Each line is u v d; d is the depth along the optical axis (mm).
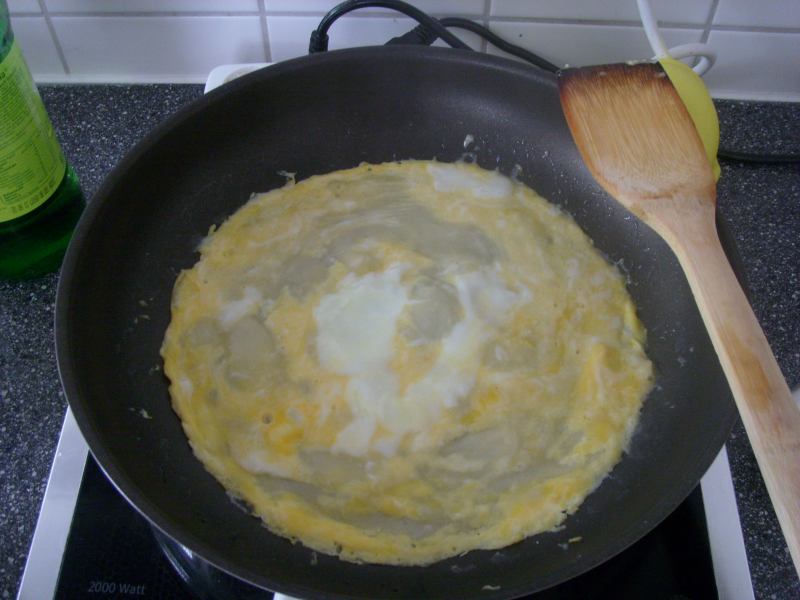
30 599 356
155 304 441
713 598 357
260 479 404
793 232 493
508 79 470
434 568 372
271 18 517
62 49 537
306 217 494
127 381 405
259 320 458
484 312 462
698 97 432
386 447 419
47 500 381
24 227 433
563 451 414
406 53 463
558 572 322
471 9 512
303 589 310
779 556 375
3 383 425
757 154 521
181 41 532
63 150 522
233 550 359
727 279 351
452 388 437
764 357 326
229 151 471
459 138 501
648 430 410
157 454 389
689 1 497
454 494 402
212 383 433
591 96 402
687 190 379
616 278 471
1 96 384
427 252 486
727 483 390
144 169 432
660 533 376
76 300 381
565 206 496
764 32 514
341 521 391
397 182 508
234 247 477
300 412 429
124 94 553
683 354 429
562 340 454
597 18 511
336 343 451
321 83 470
